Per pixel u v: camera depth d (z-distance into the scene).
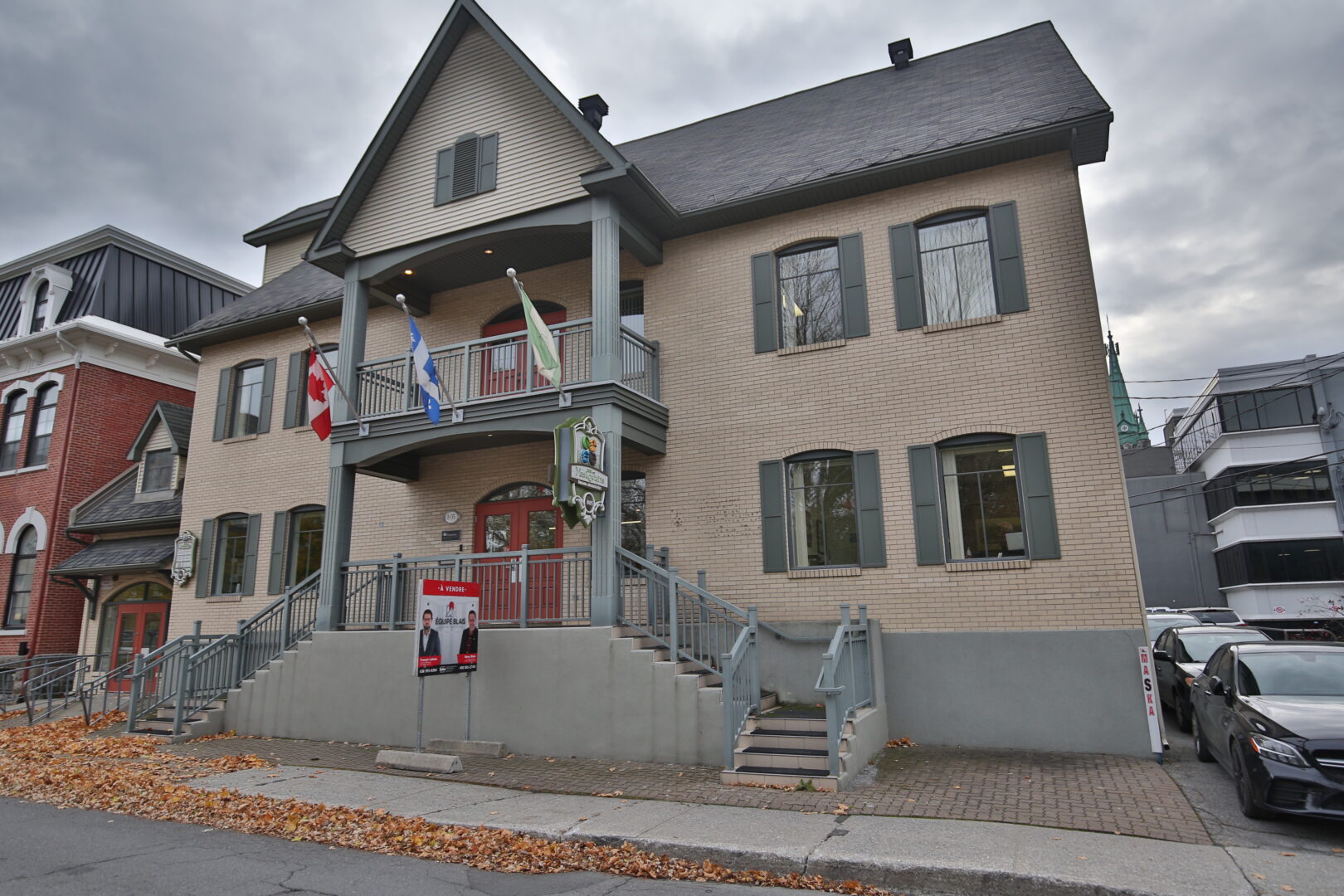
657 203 12.74
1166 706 12.88
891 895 5.74
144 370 22.78
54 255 23.88
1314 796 6.39
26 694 16.73
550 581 11.52
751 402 12.66
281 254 22.08
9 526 21.25
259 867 6.23
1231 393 33.22
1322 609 30.45
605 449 11.36
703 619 12.00
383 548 15.09
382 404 14.49
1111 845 6.30
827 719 8.37
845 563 11.80
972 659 10.65
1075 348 10.97
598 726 10.20
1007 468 11.21
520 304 14.98
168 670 14.19
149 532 19.50
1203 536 37.00
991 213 11.76
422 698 10.17
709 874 6.15
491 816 7.49
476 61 14.01
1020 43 15.46
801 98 17.47
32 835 7.26
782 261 13.15
